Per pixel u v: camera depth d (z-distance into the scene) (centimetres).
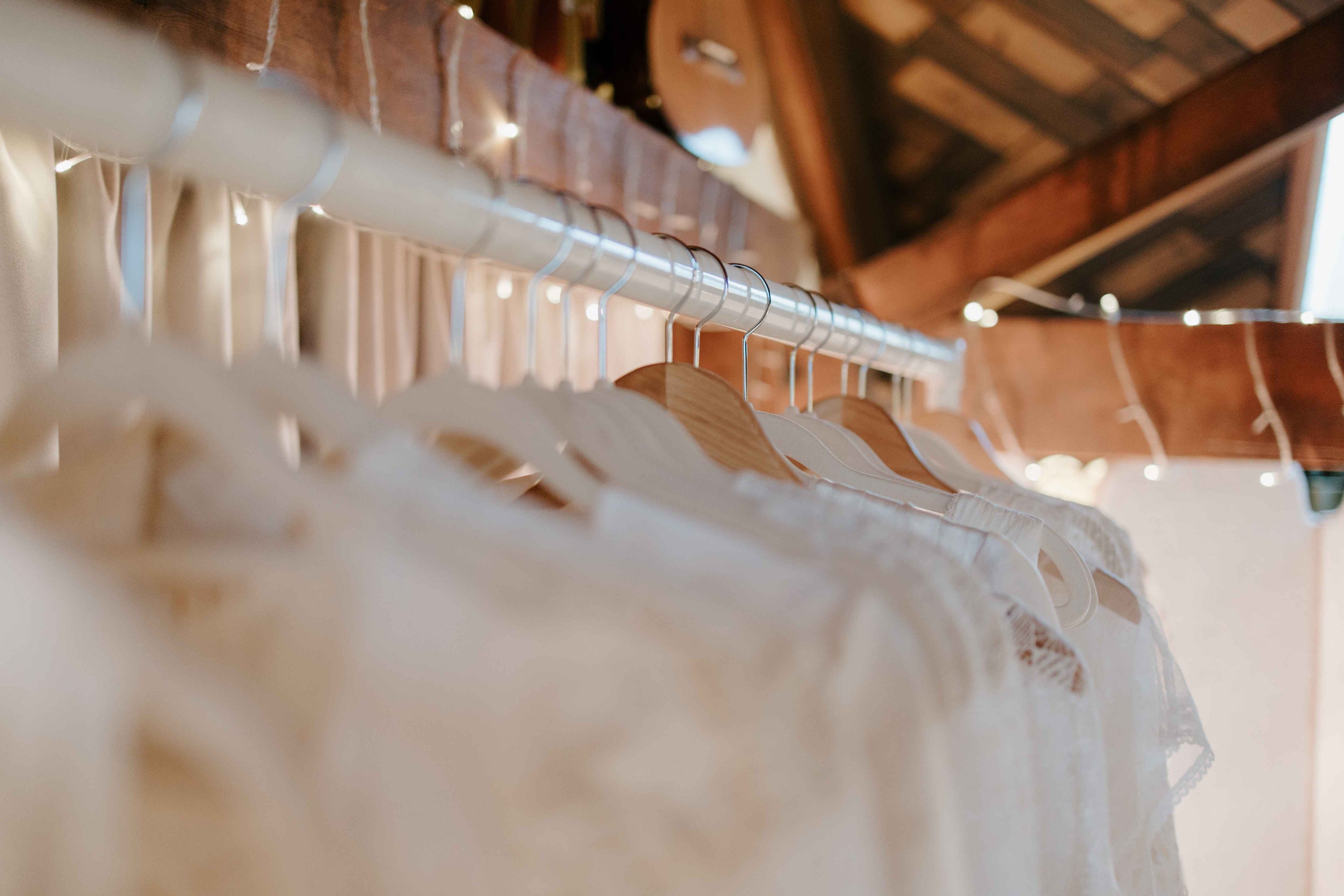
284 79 90
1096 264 250
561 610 36
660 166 169
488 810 37
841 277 199
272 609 39
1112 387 156
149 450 56
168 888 32
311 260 109
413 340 124
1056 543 63
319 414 38
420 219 46
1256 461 147
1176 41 213
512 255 52
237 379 38
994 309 260
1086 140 243
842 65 231
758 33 210
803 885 35
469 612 37
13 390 69
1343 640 139
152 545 41
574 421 48
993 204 187
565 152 142
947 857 36
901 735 36
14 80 30
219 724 31
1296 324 145
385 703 37
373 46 105
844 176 246
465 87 120
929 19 219
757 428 59
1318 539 141
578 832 37
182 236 90
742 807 35
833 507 47
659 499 45
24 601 27
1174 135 173
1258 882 140
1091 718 54
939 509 66
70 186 80
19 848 27
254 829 31
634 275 61
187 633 40
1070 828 53
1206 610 147
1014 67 227
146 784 32
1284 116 164
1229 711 144
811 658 35
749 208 207
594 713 36
